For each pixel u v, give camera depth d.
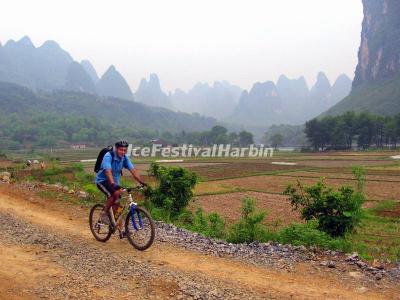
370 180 39.78
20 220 9.77
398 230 15.34
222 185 36.12
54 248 7.43
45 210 11.17
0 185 15.65
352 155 96.19
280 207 22.58
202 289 5.45
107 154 7.48
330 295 5.39
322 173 49.06
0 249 7.34
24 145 164.38
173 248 7.50
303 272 6.34
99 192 14.82
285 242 8.70
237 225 9.79
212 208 22.23
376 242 12.70
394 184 36.41
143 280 5.76
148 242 7.14
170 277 5.86
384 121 129.38
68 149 165.62
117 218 7.67
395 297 5.39
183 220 13.95
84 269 6.24
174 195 14.85
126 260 6.66
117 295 5.25
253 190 31.75
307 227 9.19
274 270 6.40
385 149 123.81
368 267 6.55
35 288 5.49
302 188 11.75
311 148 143.25
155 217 12.84
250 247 7.91
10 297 5.16
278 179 42.25
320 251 7.65
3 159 44.69
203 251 7.36
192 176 15.30
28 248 7.42
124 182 16.83
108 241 7.98
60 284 5.63
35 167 27.75
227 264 6.64
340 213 11.08
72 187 16.95
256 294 5.35
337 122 131.12
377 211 21.12
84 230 8.94
